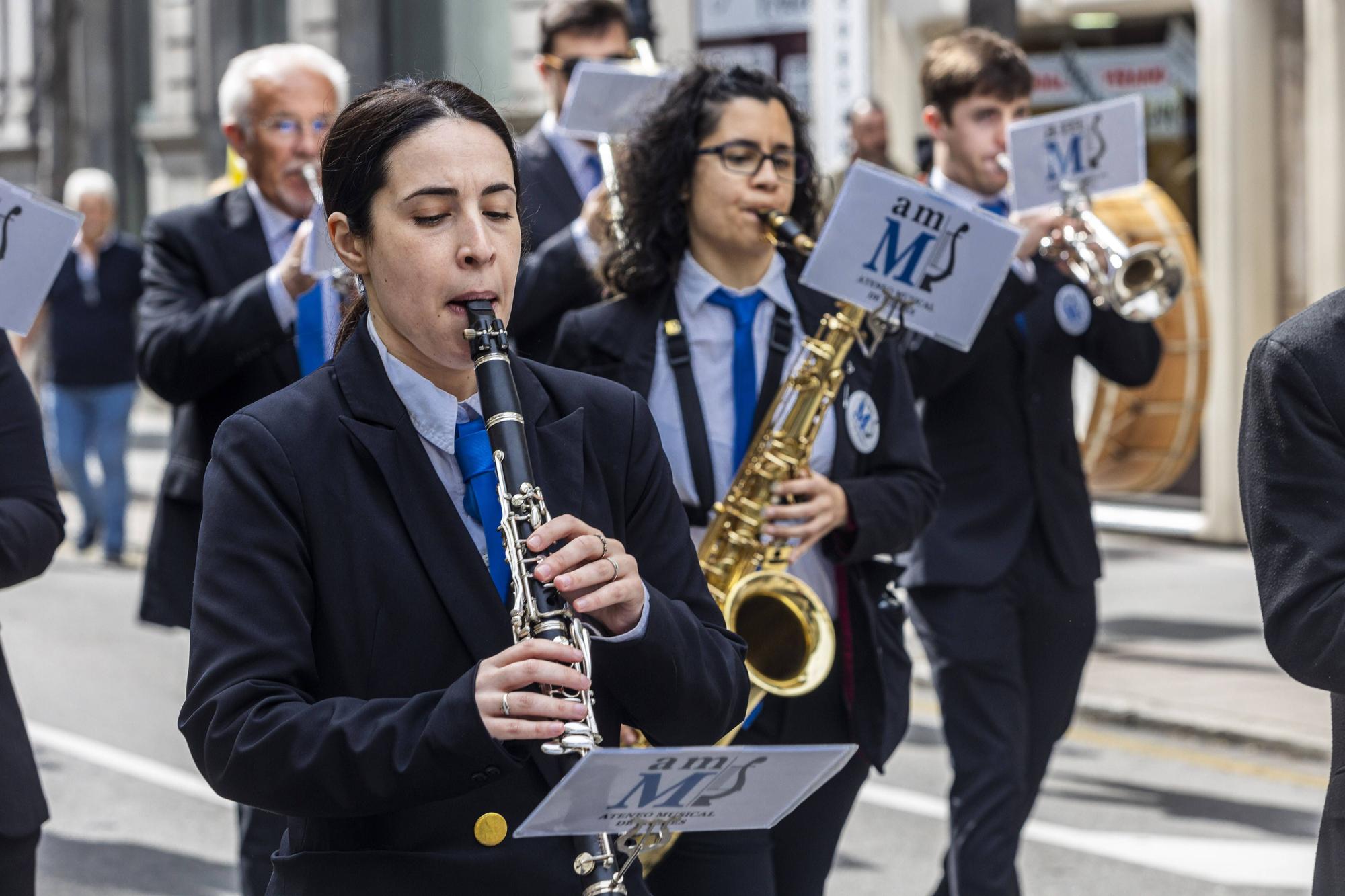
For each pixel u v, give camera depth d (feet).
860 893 17.08
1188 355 22.04
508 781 7.16
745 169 12.08
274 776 6.71
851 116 28.94
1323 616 7.62
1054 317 14.93
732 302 12.22
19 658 28.71
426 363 7.51
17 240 10.55
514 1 54.49
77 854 18.42
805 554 12.24
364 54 59.77
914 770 21.81
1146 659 26.61
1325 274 33.32
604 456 7.75
